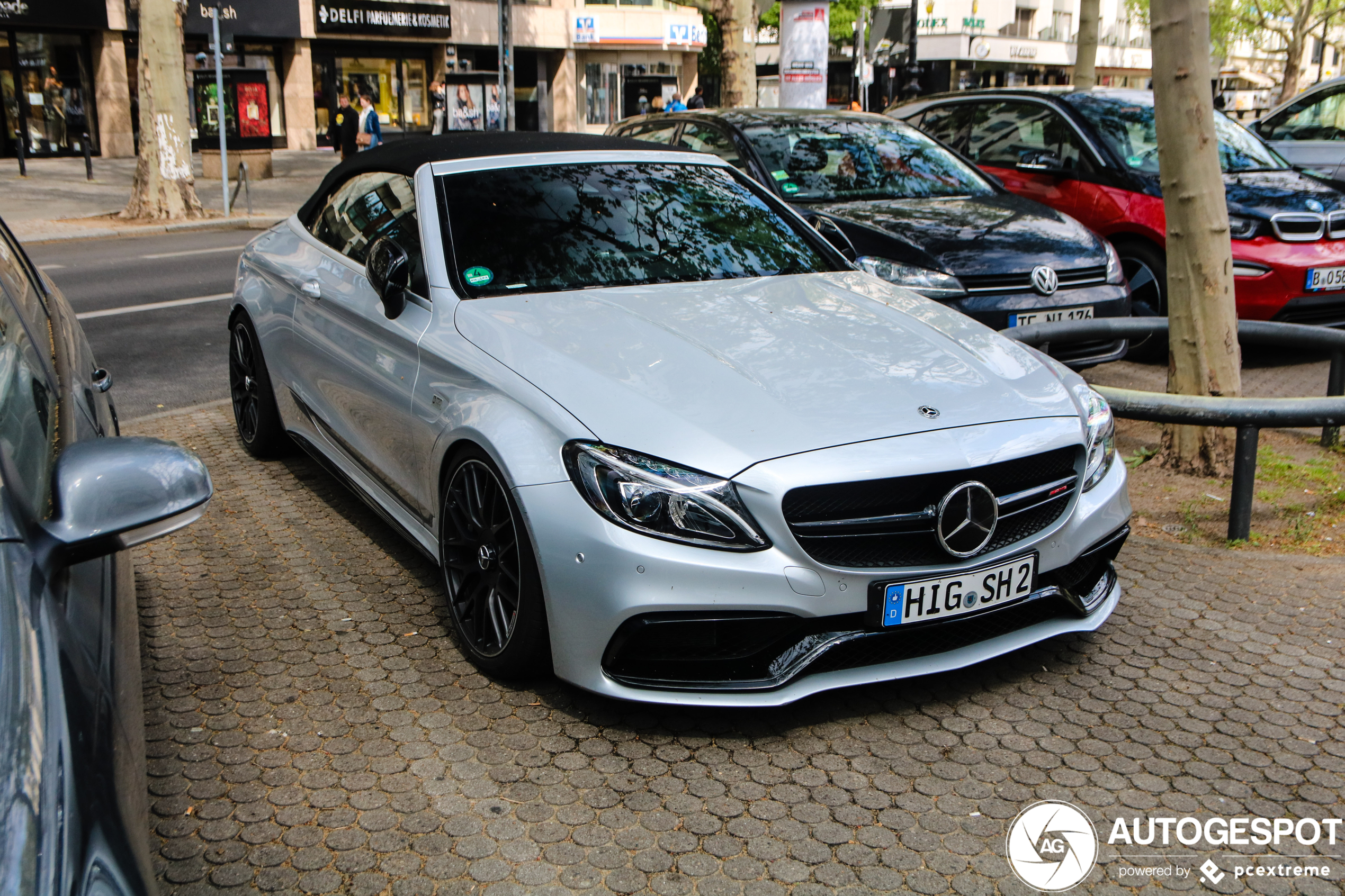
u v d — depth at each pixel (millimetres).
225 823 2645
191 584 3984
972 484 2930
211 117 21609
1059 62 53875
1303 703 3246
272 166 25859
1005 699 3266
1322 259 7512
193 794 2756
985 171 7930
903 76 29375
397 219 4152
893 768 2908
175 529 1783
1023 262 6215
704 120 7676
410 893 2416
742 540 2773
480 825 2652
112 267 11977
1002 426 3080
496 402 3160
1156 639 3643
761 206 4555
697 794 2785
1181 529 4609
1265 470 5316
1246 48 56156
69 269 11820
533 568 2998
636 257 3973
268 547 4332
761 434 2871
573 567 2854
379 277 3738
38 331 2619
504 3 24953
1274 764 2943
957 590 2967
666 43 40375
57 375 2455
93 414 2518
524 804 2732
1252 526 4637
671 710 3164
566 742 3000
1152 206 7676
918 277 5980
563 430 2932
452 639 3586
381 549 4324
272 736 3012
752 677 2908
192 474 1813
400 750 2951
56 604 1601
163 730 3037
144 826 1551
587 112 41094
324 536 4449
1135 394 4422
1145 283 7816
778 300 3758
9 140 25922
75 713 1447
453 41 35531
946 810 2736
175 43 15812
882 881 2475
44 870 1209
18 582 1554
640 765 2904
